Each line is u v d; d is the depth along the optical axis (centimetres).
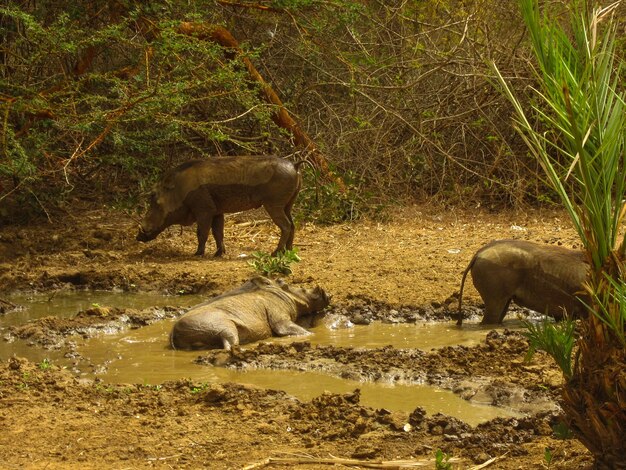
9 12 1480
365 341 1056
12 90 1608
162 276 1403
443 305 1199
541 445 662
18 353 1034
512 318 1153
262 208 1862
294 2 1817
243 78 1736
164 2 1750
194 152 2050
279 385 883
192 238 1680
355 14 1877
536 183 1902
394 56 1948
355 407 762
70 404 795
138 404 792
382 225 1767
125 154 1838
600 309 539
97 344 1071
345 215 1803
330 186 1794
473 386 841
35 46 1616
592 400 538
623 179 537
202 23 1758
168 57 1588
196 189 1521
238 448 677
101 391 834
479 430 701
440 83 2050
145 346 1059
